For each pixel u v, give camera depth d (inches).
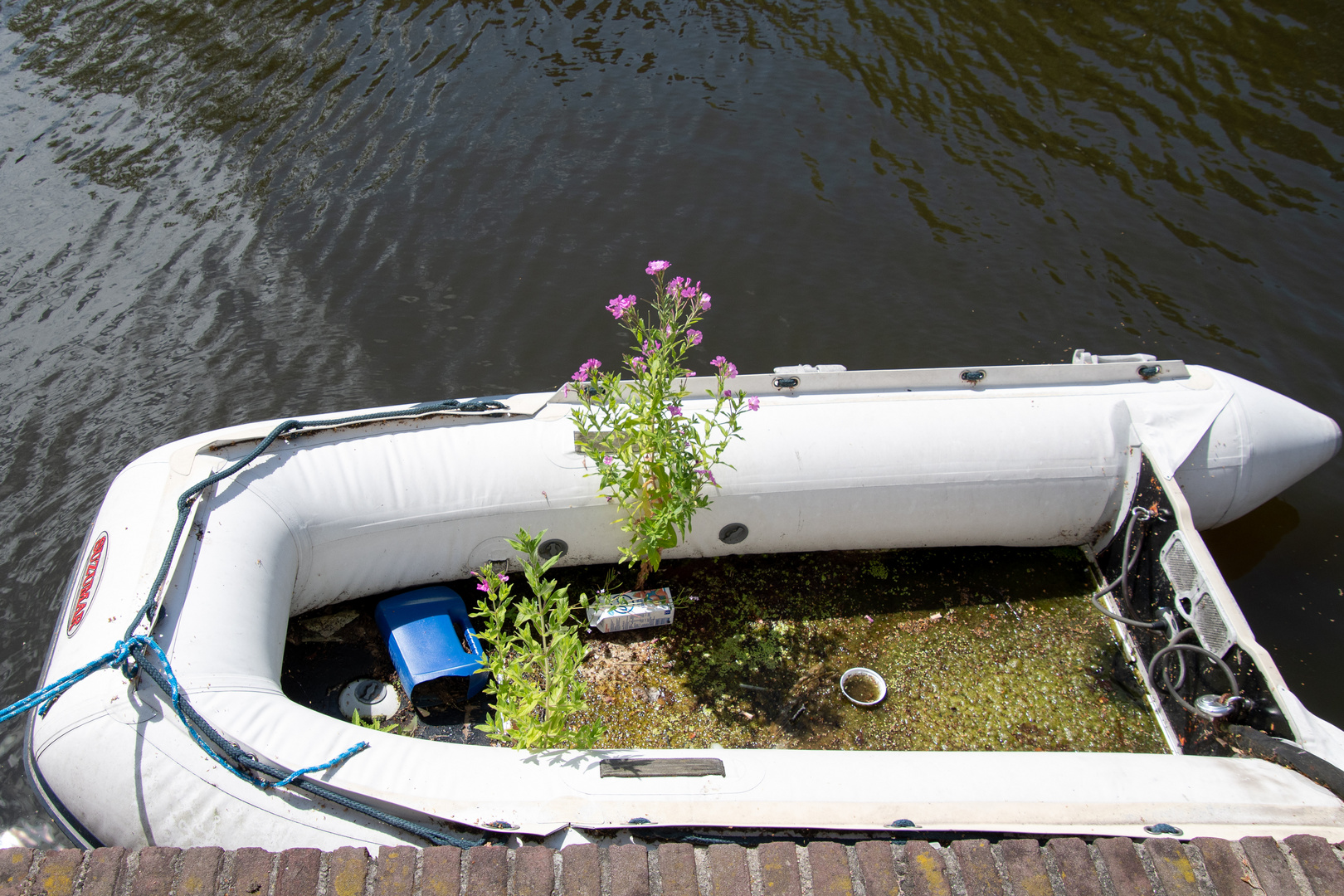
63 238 243.0
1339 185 268.8
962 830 99.6
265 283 233.9
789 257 248.1
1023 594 169.3
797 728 145.5
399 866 91.0
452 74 310.2
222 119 287.6
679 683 151.5
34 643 160.9
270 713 115.0
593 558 162.9
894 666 156.1
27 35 327.3
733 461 153.4
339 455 145.9
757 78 314.2
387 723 143.3
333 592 150.9
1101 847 95.3
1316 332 227.1
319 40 325.4
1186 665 140.8
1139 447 157.9
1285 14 343.0
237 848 101.4
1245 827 103.3
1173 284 240.2
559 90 304.7
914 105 302.5
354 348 218.2
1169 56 323.0
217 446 141.5
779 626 162.1
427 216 255.6
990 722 147.6
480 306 231.0
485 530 151.4
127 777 106.5
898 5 352.5
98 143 277.4
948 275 243.6
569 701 119.6
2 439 193.8
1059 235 255.0
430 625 148.1
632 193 266.7
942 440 157.0
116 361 211.8
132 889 88.6
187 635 118.2
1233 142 285.3
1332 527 186.9
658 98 303.4
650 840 99.4
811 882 92.0
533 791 104.0
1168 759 116.6
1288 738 120.7
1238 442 161.3
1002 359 221.5
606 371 215.3
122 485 140.8
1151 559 153.9
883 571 173.0
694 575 170.1
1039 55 325.1
